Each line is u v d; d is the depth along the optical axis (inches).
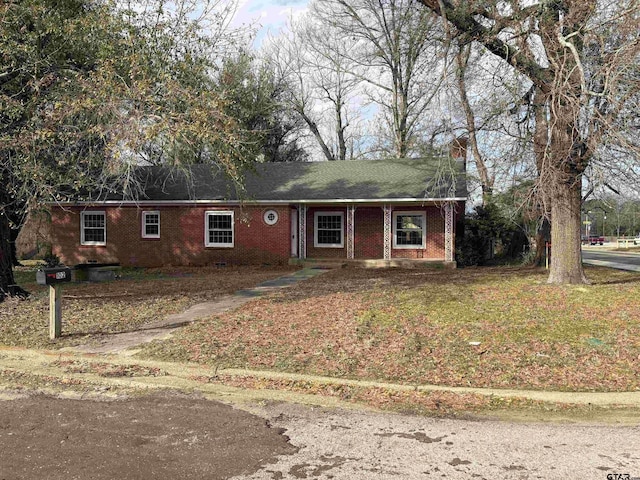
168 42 435.2
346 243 875.4
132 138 339.9
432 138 604.1
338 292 493.7
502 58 479.8
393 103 1306.6
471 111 512.1
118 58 395.5
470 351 284.0
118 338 325.4
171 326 356.5
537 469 154.0
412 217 855.1
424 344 297.6
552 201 492.4
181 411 210.5
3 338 325.4
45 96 401.1
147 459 161.8
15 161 397.1
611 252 1637.6
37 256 1015.6
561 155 433.7
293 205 864.9
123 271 793.6
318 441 177.8
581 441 176.9
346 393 233.5
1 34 363.9
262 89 1146.0
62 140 398.6
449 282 565.3
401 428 191.2
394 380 245.9
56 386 246.5
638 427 191.2
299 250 854.5
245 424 195.2
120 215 902.4
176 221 882.8
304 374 254.5
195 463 158.9
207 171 946.1
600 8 396.5
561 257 526.6
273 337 318.7
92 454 165.6
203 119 365.7
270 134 1434.5
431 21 540.4
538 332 316.2
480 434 184.4
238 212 863.7
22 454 165.6
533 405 217.6
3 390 240.8
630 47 352.8
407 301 425.7
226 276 694.5
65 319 379.9
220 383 248.7
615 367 257.0
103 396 231.5
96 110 369.7
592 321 341.7
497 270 745.0
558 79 392.5
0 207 423.8
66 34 404.8
